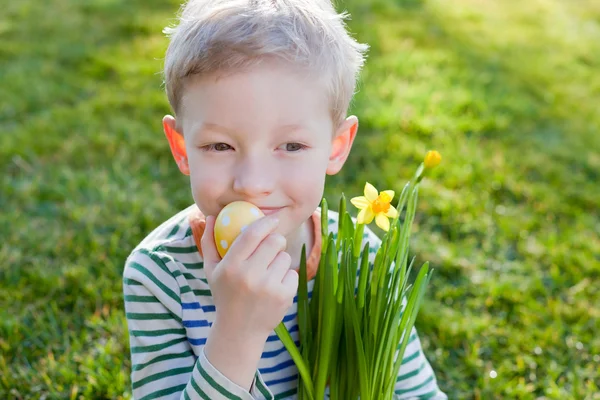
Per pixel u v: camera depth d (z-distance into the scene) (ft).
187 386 3.94
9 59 13.57
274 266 3.70
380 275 3.95
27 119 11.43
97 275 7.90
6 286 7.64
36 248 8.27
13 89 12.33
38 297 7.54
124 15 16.12
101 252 8.23
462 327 7.30
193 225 4.47
